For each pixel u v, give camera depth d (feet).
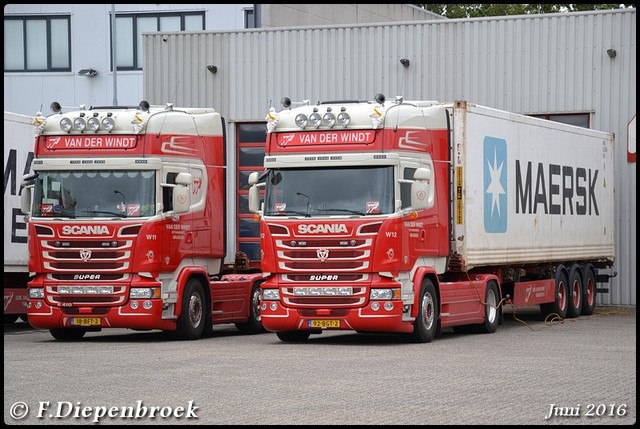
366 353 73.41
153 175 84.33
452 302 85.61
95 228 83.87
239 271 99.96
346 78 129.70
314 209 79.66
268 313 80.43
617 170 124.06
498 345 79.36
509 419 46.32
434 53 127.24
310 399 51.70
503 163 94.02
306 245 79.56
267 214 80.84
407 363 66.85
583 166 112.68
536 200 100.94
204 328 90.48
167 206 85.30
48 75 195.00
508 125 95.25
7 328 102.73
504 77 125.39
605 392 54.19
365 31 129.18
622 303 124.67
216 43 133.08
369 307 78.33
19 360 69.41
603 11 122.62
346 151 79.61
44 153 85.15
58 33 195.00
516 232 96.48
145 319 83.30
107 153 84.33
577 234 110.73
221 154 92.22
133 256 83.51
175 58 134.21
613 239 120.88
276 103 131.44
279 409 48.80
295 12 168.96
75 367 65.16
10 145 96.99
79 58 194.29
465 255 86.74
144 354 73.41
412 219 80.38
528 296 100.58
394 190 79.00
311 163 80.02
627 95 122.31
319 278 79.36
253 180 82.12
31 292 85.05
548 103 124.26
